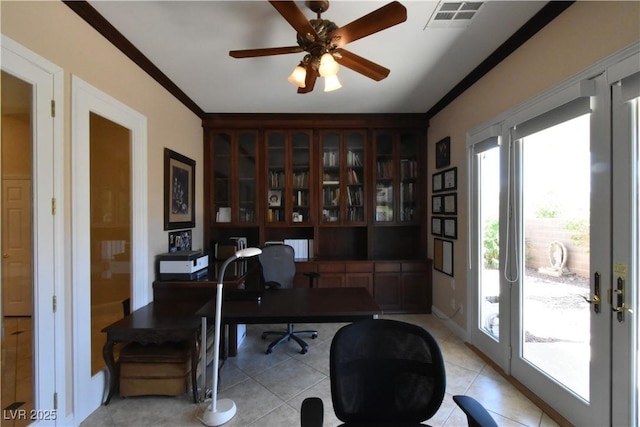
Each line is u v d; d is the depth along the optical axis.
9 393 1.46
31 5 1.49
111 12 1.83
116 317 2.25
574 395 1.71
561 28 1.75
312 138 3.89
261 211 3.87
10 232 1.45
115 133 2.20
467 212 2.86
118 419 1.83
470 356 2.59
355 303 2.19
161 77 2.67
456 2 1.75
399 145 3.92
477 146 2.66
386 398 1.22
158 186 2.73
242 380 2.29
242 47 2.23
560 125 1.81
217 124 3.79
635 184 1.39
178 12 1.84
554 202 1.87
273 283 2.68
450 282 3.24
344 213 3.90
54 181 1.62
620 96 1.43
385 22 1.50
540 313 2.00
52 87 1.61
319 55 1.76
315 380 2.29
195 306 2.49
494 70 2.41
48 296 1.57
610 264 1.50
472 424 1.02
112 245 2.19
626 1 1.37
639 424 1.39
